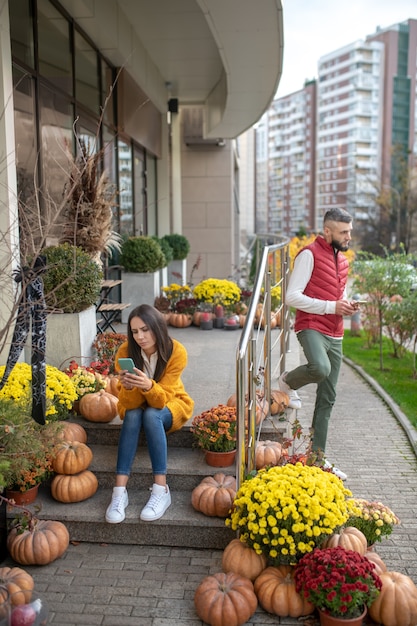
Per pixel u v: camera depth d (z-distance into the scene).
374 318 8.92
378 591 2.64
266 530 2.87
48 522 3.21
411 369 7.95
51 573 3.07
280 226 140.50
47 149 5.82
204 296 7.86
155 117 11.64
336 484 3.08
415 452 4.88
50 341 4.66
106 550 3.29
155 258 7.86
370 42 113.69
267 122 141.88
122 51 8.09
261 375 4.58
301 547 2.82
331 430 5.49
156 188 12.61
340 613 2.62
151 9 8.05
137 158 10.55
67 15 6.47
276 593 2.77
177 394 3.62
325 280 3.90
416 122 117.12
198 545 3.31
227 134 13.87
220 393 4.69
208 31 8.97
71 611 2.79
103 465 3.67
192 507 3.41
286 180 137.25
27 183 5.27
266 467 3.29
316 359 3.85
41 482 3.64
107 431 3.96
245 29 6.60
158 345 3.53
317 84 122.50
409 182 41.09
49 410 3.69
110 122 8.47
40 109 5.62
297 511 2.88
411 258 8.16
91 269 4.69
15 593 2.56
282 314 5.28
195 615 2.77
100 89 7.90
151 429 3.35
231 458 3.63
